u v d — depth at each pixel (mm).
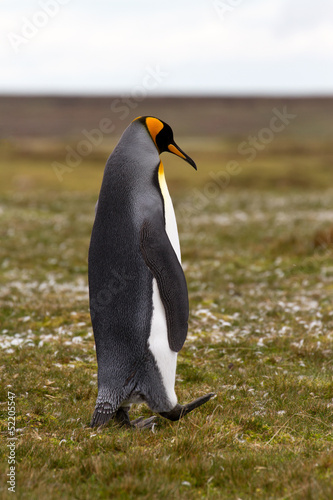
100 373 17953
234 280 46812
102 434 17781
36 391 22391
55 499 12883
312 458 15547
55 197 107375
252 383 23906
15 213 86250
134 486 13500
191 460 15188
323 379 24312
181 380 24234
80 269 52750
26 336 30766
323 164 198250
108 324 17797
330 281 45156
